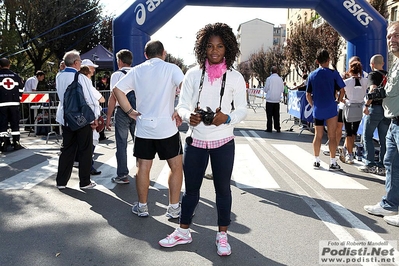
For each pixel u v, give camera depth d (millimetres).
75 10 22578
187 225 3602
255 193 5262
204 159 3363
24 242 3664
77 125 5113
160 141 4086
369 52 8758
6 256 3381
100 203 4812
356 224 4129
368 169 6387
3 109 8227
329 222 4191
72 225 4090
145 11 8250
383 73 5824
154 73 4043
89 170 5398
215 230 3986
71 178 6008
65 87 5270
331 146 6512
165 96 4066
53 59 27656
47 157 7672
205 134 3250
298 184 5719
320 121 6527
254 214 4438
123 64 5555
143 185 4266
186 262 3291
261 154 8031
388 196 4340
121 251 3488
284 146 9031
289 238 3775
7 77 8195
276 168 6758
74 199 4965
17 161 7281
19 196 5070
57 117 5422
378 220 4246
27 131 11766
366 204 4789
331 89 6332
